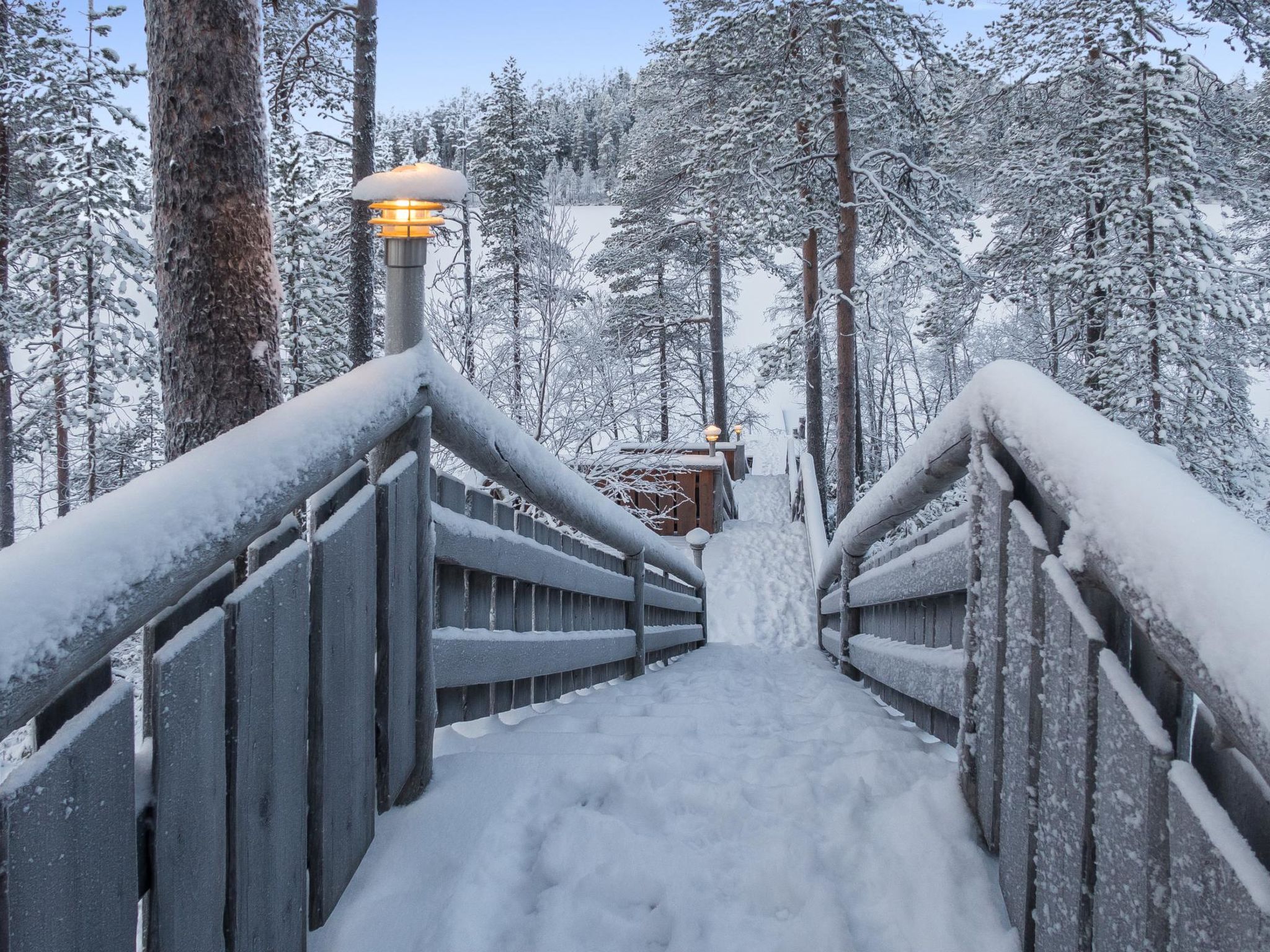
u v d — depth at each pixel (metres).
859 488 23.59
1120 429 1.26
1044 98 12.53
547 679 3.53
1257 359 12.69
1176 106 10.16
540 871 1.75
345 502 1.65
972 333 25.08
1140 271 10.19
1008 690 1.58
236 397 2.06
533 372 10.23
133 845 0.95
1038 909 1.35
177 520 1.00
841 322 13.55
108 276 15.08
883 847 1.80
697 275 26.62
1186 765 0.90
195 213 2.02
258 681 1.25
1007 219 14.66
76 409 14.42
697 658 7.42
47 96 14.17
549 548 3.38
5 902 0.74
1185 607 0.83
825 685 4.57
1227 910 0.77
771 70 13.16
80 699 0.91
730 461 23.31
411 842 1.75
